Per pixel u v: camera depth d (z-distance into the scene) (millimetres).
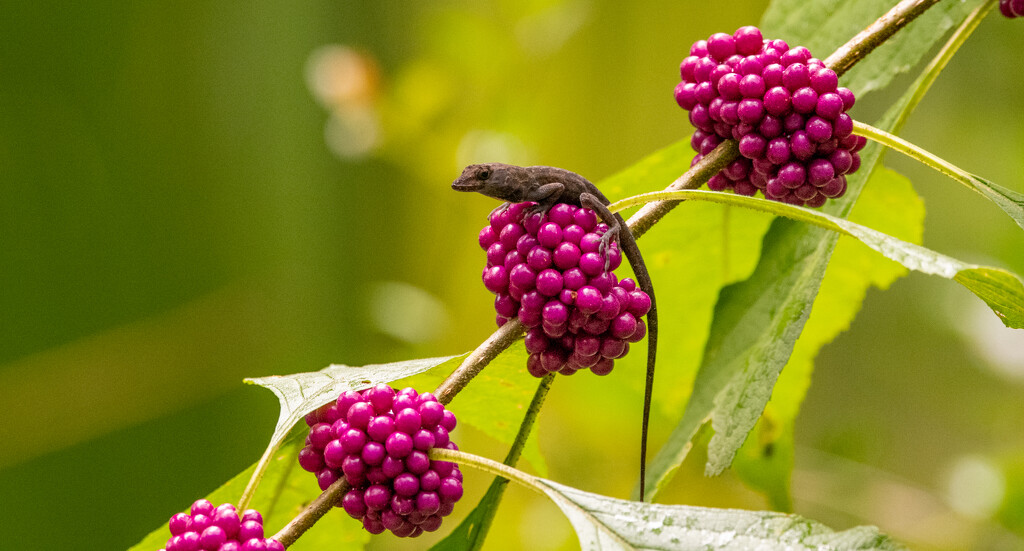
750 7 2037
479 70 2119
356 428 1199
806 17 1284
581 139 2170
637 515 1191
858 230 1195
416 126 2053
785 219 1258
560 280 1203
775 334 1232
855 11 1277
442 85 2055
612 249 1208
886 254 1189
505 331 1210
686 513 1191
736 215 1303
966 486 1890
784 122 1221
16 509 2074
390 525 1197
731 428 1228
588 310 1199
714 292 1322
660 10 2096
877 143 1255
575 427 1938
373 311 1990
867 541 1183
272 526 1245
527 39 2109
